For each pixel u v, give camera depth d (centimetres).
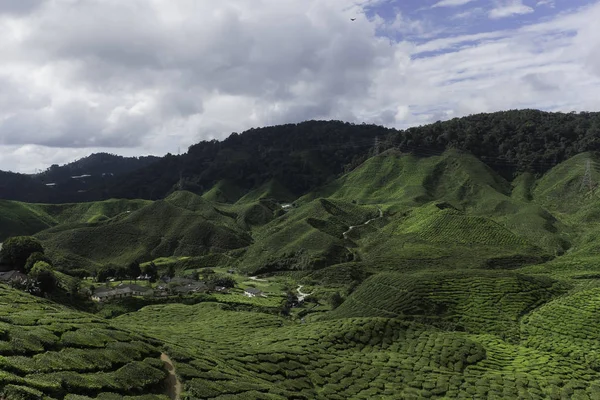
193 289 15450
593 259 15650
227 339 8238
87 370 4053
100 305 13225
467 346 8438
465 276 12475
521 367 7756
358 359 7575
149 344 5191
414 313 10900
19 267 15700
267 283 17950
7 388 3092
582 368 7719
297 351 7306
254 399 4569
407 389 6606
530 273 14762
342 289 15812
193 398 4309
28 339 4144
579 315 9625
